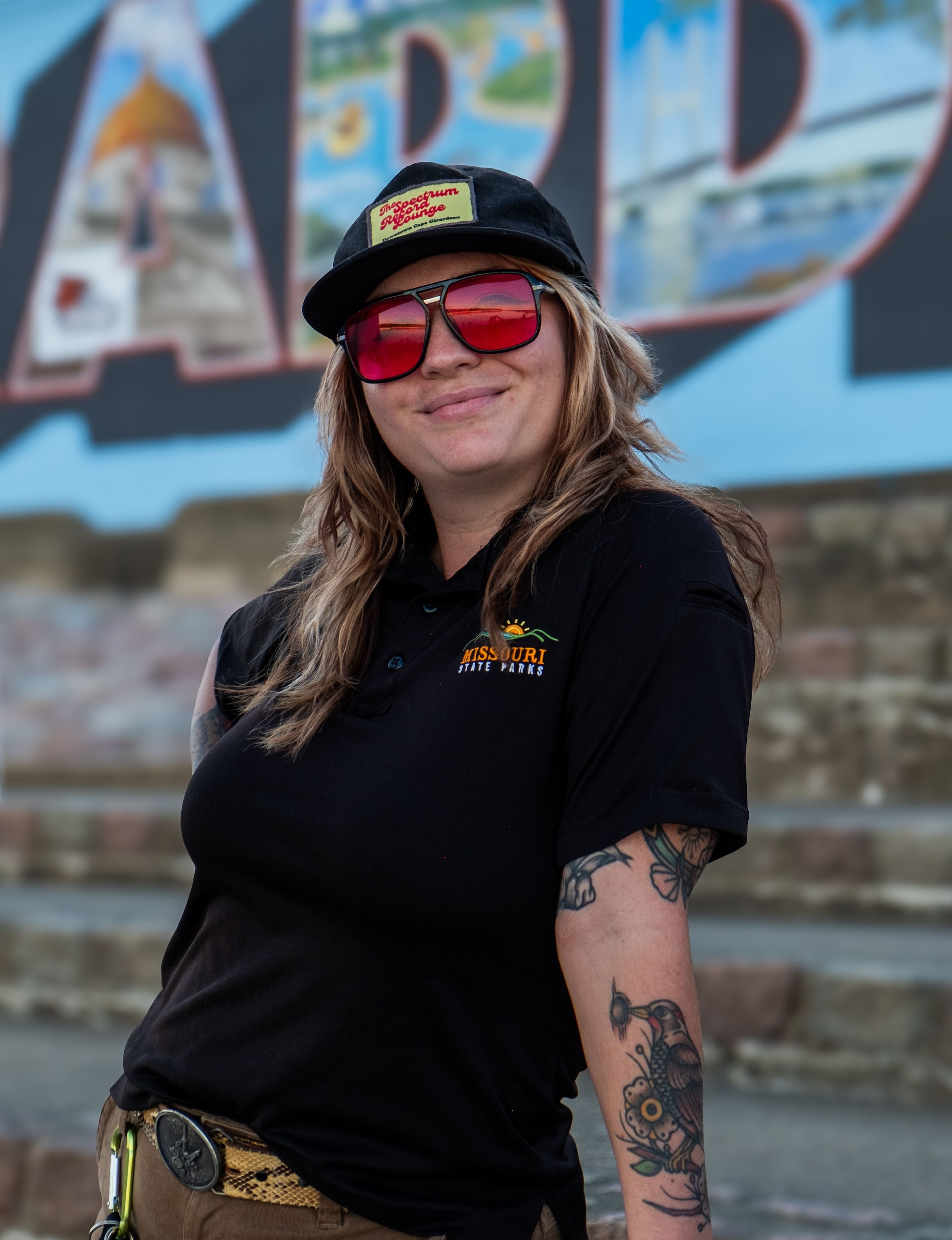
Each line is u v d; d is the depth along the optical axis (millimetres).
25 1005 3615
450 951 1028
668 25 5152
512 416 1153
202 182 6145
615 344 1208
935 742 3805
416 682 1106
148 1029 1205
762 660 1190
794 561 4754
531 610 1077
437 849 1021
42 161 6527
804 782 3939
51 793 5227
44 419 6434
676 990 965
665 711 996
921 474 4742
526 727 1042
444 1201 1040
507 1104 1055
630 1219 956
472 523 1214
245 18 6070
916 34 4738
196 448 6078
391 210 1154
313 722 1107
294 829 1072
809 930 3197
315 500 1343
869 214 4805
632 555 1062
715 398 5043
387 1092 1044
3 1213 2539
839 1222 1975
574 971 995
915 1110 2596
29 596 5988
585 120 5301
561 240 1177
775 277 4949
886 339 4770
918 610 4590
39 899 4031
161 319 6191
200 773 1160
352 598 1182
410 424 1172
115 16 6387
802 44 4918
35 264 6504
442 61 5621
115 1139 1205
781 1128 2477
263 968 1098
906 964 2758
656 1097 952
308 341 5852
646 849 983
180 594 6062
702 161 5082
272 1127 1066
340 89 5848
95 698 5781
